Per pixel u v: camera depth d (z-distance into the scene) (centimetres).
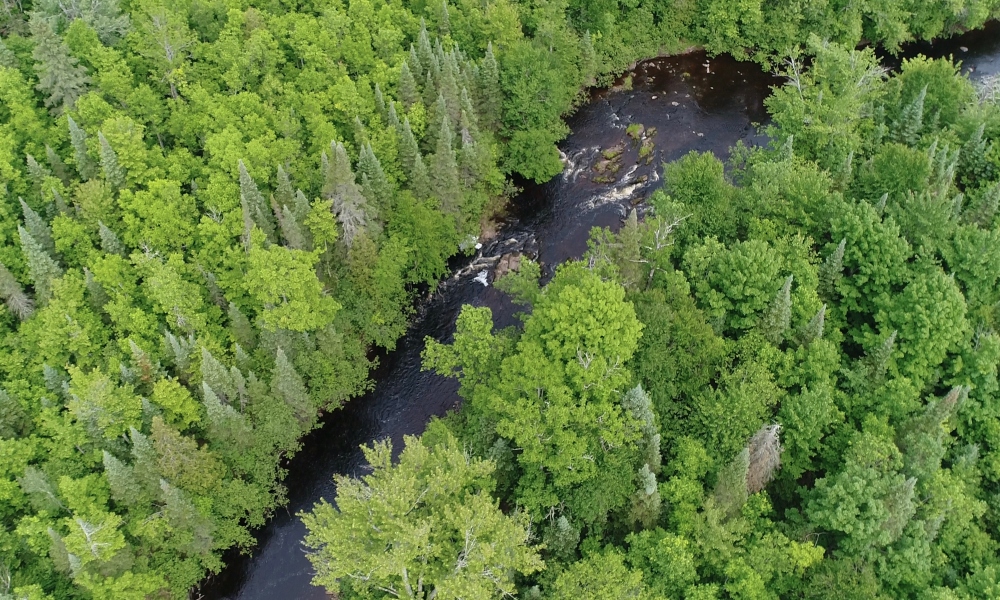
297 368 8075
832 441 6744
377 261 8675
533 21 11775
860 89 9712
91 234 7781
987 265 7506
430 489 5297
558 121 11594
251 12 9756
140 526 6431
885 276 7625
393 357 9075
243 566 7331
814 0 12506
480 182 10344
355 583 5534
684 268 7906
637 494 6078
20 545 6338
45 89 8475
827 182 8475
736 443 6438
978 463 6706
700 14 13262
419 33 10338
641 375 6681
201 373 7250
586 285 6306
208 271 8044
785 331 7288
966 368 7094
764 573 5809
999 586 5522
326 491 7869
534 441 6072
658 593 5678
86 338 7162
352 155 9219
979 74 12438
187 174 8294
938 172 8600
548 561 5978
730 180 10019
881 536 5744
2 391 6638
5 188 7769
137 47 8981
